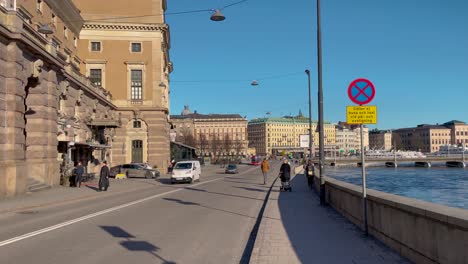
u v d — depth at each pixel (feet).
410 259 25.14
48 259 28.19
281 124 634.43
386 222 29.91
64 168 111.45
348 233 35.50
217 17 71.87
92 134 144.77
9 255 29.35
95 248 31.78
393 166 464.24
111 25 183.93
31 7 114.52
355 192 39.93
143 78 185.98
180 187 104.78
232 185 111.24
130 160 184.65
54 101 97.45
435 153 571.28
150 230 40.09
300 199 67.10
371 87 34.04
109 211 55.11
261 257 27.14
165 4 206.69
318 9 63.10
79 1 182.91
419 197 162.40
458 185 222.89
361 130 34.12
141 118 185.47
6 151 75.61
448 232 20.35
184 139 448.24
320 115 62.13
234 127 599.57
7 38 75.72
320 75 63.52
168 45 222.28
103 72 183.93
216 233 38.81
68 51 153.89
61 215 52.44
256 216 50.80
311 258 26.76
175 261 27.96
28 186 83.20
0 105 74.08
